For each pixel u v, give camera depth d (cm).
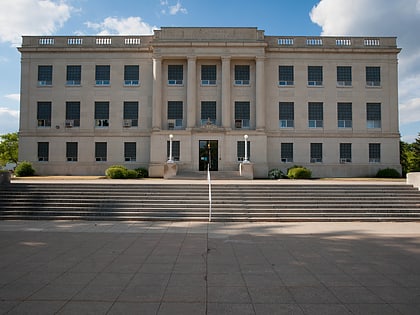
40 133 3466
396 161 3481
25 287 571
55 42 3522
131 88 3503
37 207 1466
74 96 3500
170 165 2936
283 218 1376
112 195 1625
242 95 3484
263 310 481
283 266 706
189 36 3428
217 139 3344
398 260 759
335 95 3516
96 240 971
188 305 497
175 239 993
